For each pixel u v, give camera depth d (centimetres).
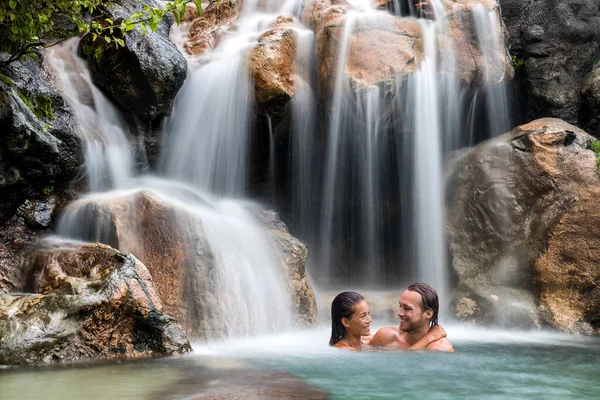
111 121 820
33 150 685
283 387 429
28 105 698
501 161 953
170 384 434
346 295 623
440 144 986
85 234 694
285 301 759
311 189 1031
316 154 998
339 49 923
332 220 1059
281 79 902
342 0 1008
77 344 527
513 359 579
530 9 1129
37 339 513
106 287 548
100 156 789
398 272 1061
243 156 943
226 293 700
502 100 1069
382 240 1070
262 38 921
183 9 668
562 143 925
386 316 920
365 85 899
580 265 876
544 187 914
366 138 946
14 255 661
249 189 1009
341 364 521
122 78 798
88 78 809
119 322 547
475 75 965
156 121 866
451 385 448
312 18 977
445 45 954
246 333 704
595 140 946
